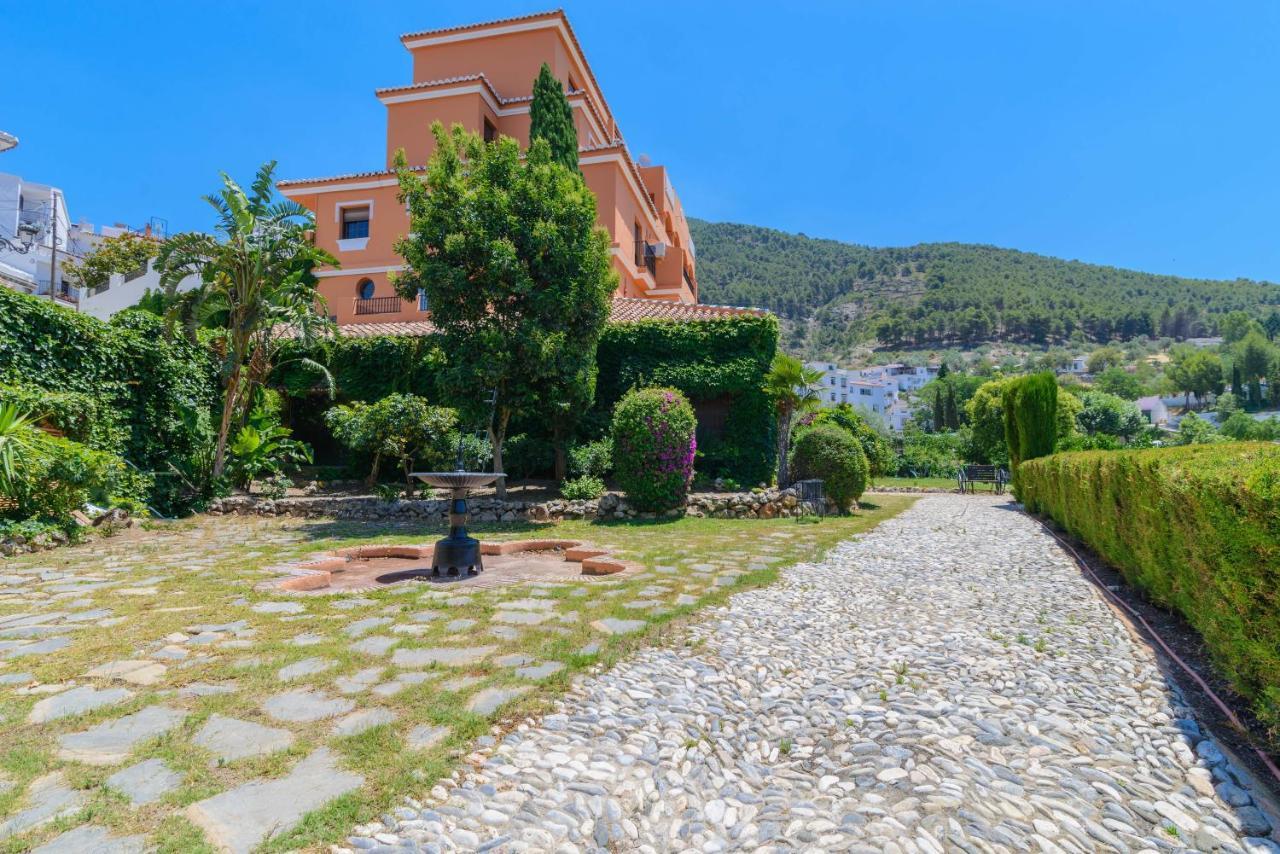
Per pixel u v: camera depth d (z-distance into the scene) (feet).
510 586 19.30
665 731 9.67
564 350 38.37
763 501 40.27
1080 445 61.72
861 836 7.14
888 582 20.76
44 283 130.93
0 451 25.79
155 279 83.61
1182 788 8.10
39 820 6.87
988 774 8.38
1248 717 10.25
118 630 14.17
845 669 12.47
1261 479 9.08
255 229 43.80
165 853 6.35
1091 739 9.34
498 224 37.47
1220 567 10.48
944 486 82.48
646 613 15.99
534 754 8.79
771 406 48.98
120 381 38.88
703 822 7.61
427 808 7.43
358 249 77.77
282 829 6.83
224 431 42.88
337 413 44.50
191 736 8.96
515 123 81.56
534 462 49.73
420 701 10.27
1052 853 6.79
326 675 11.40
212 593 18.03
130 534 31.19
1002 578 21.56
